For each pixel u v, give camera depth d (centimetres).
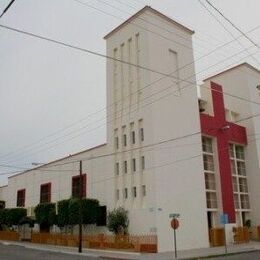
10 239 5191
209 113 4384
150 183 3394
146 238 3234
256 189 4584
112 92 4069
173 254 2875
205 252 2962
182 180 3591
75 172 4684
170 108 3697
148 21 3766
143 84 3681
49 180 5300
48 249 3472
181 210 3481
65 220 3991
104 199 4016
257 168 4612
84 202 3847
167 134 3588
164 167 3459
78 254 2969
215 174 4172
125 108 3875
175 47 3944
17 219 5150
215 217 4022
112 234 3634
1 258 2655
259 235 4362
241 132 4731
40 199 5438
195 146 3847
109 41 4253
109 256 2750
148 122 3550
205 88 4497
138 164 3581
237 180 4500
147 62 3659
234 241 3919
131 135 3747
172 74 3828
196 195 3678
